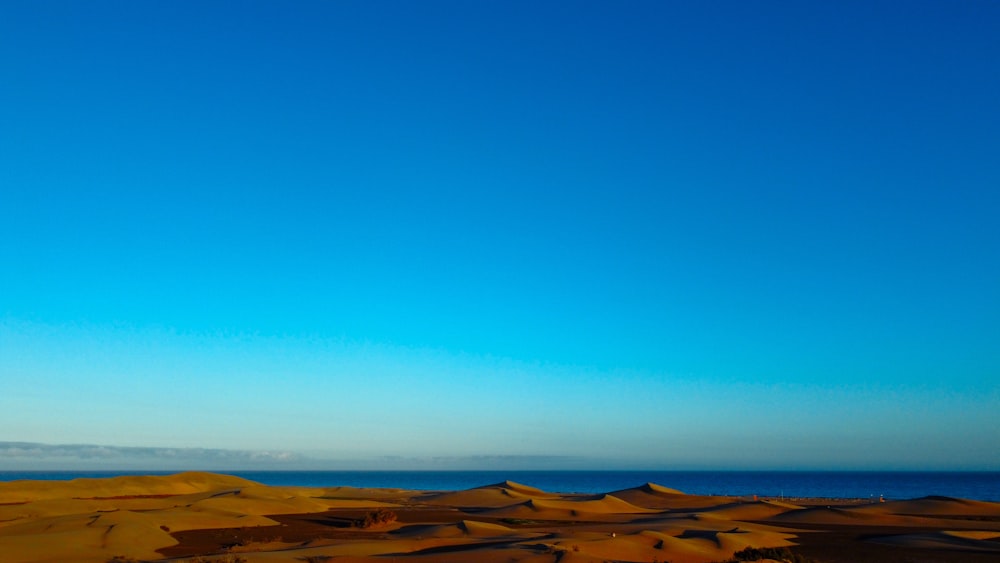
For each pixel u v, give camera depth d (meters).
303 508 114.75
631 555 60.38
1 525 71.12
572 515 111.31
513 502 141.88
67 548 56.62
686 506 140.25
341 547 61.53
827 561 62.12
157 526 74.31
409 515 112.50
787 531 88.31
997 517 109.94
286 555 55.53
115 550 57.59
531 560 54.53
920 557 64.69
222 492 142.75
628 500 151.38
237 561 50.59
